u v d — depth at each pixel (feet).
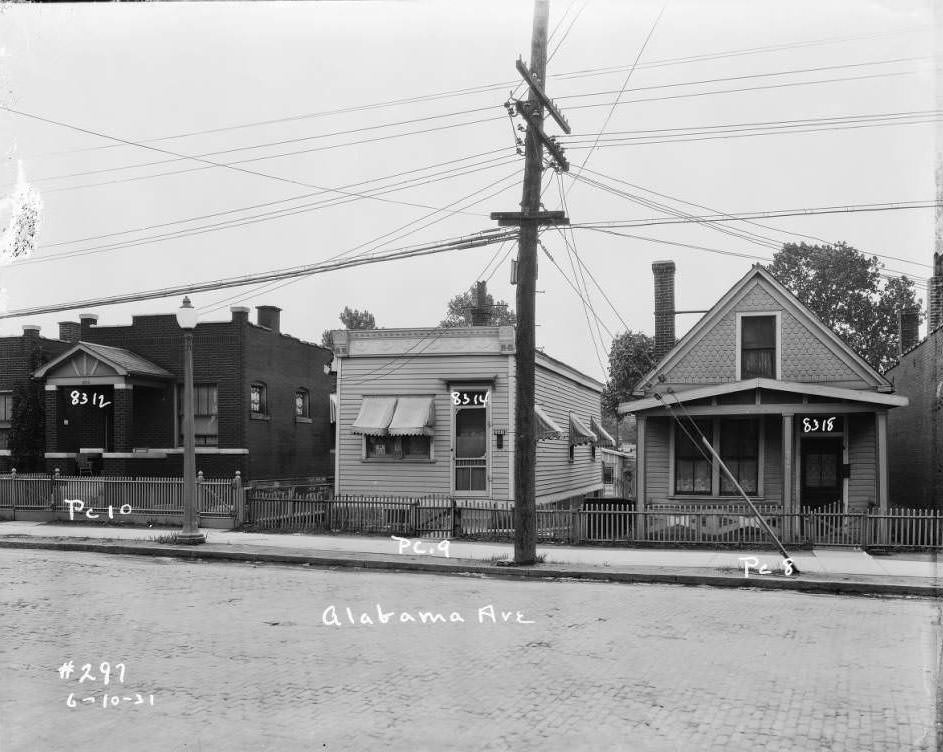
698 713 24.59
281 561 59.21
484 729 23.20
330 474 110.01
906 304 128.57
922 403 72.43
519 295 56.39
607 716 24.34
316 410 105.70
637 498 70.85
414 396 80.48
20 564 56.65
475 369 79.46
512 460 78.07
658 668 29.78
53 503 79.36
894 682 27.86
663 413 69.72
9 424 93.86
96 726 23.53
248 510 74.28
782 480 69.51
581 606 42.19
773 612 40.73
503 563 55.42
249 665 30.17
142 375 85.20
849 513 61.62
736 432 71.36
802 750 21.52
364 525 70.64
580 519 64.59
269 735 22.75
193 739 22.43
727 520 64.13
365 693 26.66
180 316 64.34
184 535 64.80
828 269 132.77
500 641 34.12
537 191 55.77
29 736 22.71
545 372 88.38
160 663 30.40
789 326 69.67
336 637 34.78
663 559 56.90
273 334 94.22
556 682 27.99
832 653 31.99
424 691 26.89
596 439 101.91
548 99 54.29
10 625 36.76
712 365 71.31
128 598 43.62
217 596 44.45
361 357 81.82
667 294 78.64
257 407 91.25
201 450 86.48
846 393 63.52
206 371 87.61
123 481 77.61
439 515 68.90
